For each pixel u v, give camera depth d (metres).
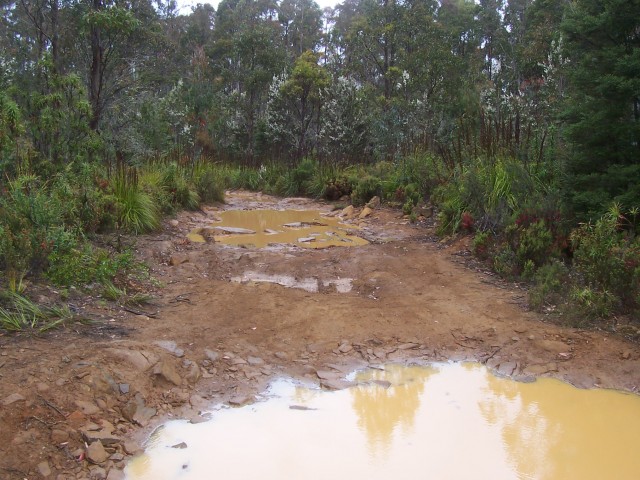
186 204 13.90
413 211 12.59
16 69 14.59
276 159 24.20
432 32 26.03
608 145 7.86
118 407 4.28
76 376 4.33
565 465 3.84
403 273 7.91
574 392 4.87
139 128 17.06
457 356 5.53
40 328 5.09
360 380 5.05
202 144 25.86
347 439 4.11
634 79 7.24
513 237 8.00
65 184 8.38
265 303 6.62
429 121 19.45
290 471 3.71
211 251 9.18
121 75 15.31
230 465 3.76
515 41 32.97
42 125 10.08
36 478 3.45
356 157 21.55
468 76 24.53
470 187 9.77
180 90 28.98
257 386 4.87
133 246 8.70
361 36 27.72
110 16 13.08
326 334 5.88
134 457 3.83
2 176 7.89
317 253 9.25
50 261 6.29
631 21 7.62
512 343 5.70
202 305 6.51
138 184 10.96
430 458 3.89
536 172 9.84
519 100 16.16
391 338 5.84
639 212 7.23
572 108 8.15
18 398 3.94
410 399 4.74
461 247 9.18
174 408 4.46
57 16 15.05
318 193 18.30
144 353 4.87
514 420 4.41
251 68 30.53
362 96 23.81
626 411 4.58
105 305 6.05
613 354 5.36
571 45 8.57
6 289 5.55
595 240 6.51
